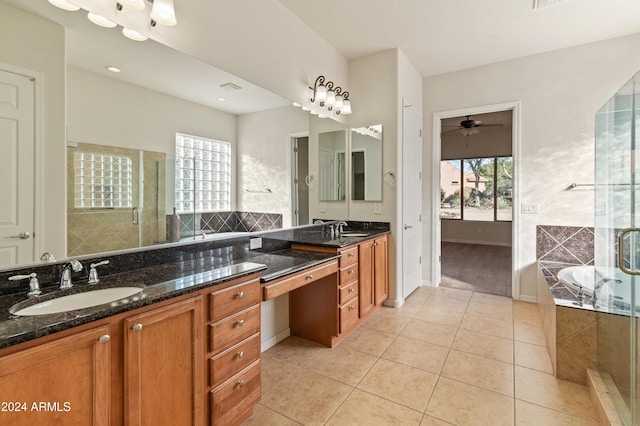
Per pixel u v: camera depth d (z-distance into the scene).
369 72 3.46
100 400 1.03
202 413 1.37
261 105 2.42
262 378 2.04
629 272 1.49
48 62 1.31
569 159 3.29
